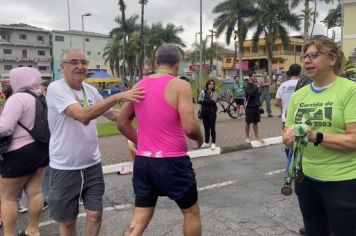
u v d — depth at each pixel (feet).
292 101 9.48
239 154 29.45
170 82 9.87
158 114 9.80
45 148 13.41
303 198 9.32
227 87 69.72
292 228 15.01
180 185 9.95
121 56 230.07
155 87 9.96
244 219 16.01
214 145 29.89
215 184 21.16
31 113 12.99
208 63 231.09
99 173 11.98
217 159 27.76
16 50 252.62
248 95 32.09
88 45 285.23
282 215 16.35
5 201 13.32
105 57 276.41
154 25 216.33
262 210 16.99
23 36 254.88
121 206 18.04
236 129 42.04
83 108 10.64
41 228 15.70
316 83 8.95
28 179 14.02
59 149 11.41
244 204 17.83
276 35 159.53
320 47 8.59
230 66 296.92
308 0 142.82
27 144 12.98
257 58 261.44
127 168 24.18
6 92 17.69
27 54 256.52
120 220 16.35
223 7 167.73
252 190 19.92
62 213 11.60
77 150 11.35
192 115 9.68
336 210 8.59
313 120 8.70
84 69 11.42
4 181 13.15
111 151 31.35
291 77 22.66
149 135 9.98
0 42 246.27
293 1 147.43
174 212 16.96
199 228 10.45
